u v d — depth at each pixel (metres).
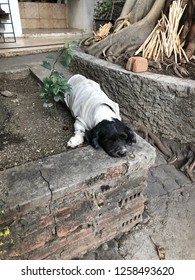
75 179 1.37
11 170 1.44
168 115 2.62
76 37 5.22
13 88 2.88
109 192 1.58
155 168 2.53
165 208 2.11
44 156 1.68
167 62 3.01
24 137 1.92
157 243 1.84
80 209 1.51
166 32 3.12
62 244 1.58
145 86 2.64
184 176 2.47
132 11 3.61
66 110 2.33
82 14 5.57
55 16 6.01
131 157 1.56
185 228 1.95
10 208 1.19
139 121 2.94
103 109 1.71
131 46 3.30
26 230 1.35
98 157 1.55
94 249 1.80
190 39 3.12
